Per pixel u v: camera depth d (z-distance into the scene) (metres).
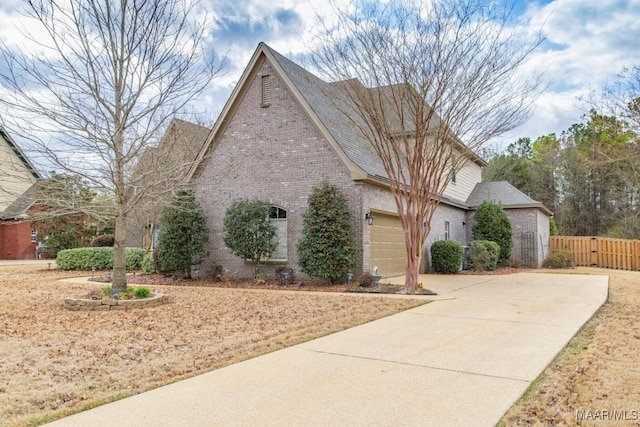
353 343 6.67
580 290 12.83
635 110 13.64
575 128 37.16
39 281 16.34
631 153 14.54
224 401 4.37
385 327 7.81
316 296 11.83
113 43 10.20
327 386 4.77
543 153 40.28
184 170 12.84
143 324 8.20
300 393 4.57
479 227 22.80
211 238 16.59
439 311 9.36
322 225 13.70
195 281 15.85
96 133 10.43
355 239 14.07
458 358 5.79
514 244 23.70
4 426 3.83
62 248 26.78
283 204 15.36
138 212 19.17
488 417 3.93
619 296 11.74
